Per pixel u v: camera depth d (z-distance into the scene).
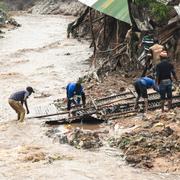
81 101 20.20
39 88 25.52
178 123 16.31
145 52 24.25
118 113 18.48
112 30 31.72
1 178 12.94
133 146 14.67
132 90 21.38
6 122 18.95
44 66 32.81
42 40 49.41
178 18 24.38
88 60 34.44
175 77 17.58
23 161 14.30
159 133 15.39
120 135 16.16
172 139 14.92
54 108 20.50
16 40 49.78
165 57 17.38
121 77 24.59
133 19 25.97
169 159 13.84
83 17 44.00
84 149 15.26
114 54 27.38
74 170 13.38
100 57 31.52
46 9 89.75
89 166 13.70
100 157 14.44
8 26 63.16
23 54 39.22
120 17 26.20
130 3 26.50
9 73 30.09
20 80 27.89
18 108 18.62
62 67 32.09
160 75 17.33
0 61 35.75
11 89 25.52
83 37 47.69
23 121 18.84
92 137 15.88
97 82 24.27
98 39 33.69
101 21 38.50
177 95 19.16
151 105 18.78
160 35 24.58
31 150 15.28
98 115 18.53
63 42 46.06
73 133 16.22
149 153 14.23
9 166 13.86
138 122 17.22
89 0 29.72
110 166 13.66
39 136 16.91
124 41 27.33
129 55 25.70
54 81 27.34
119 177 12.82
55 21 73.12
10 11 96.12
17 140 16.50
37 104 21.70
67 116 19.20
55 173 13.20
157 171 13.19
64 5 87.81
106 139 16.02
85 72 29.75
